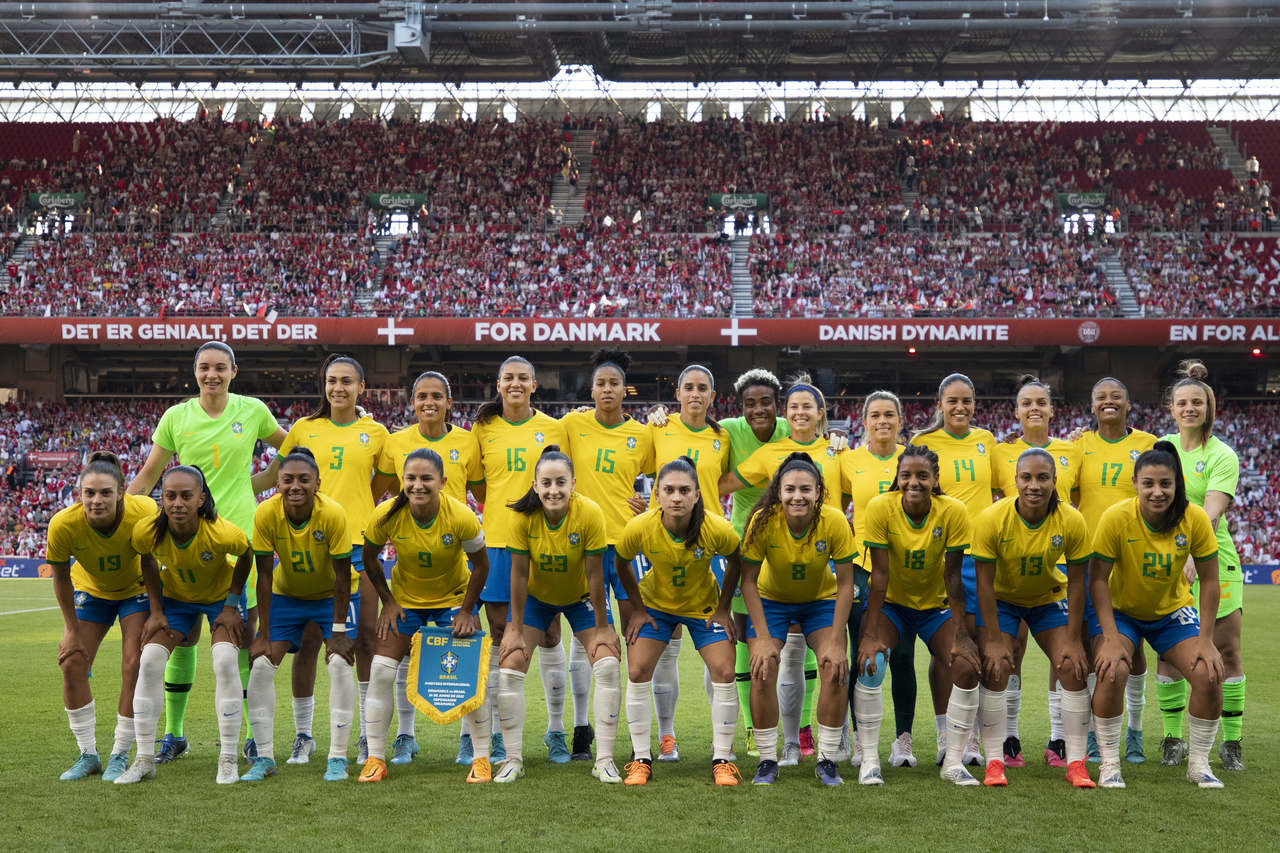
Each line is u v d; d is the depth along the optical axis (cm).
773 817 543
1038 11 3256
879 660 623
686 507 609
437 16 3278
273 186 3944
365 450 751
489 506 739
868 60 4019
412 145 4128
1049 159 4031
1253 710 870
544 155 4091
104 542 638
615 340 3222
